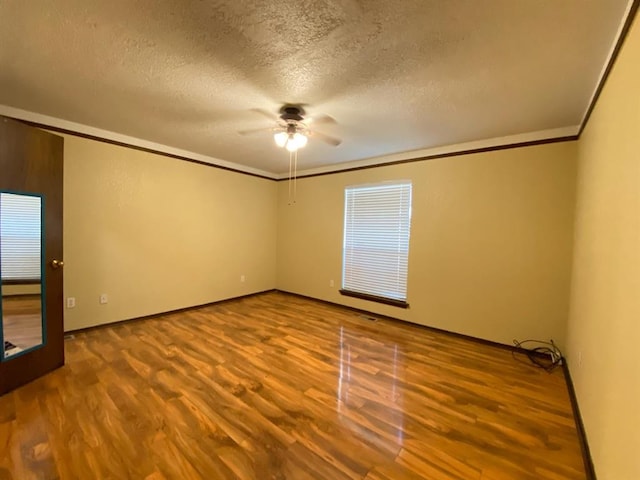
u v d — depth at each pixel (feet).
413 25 4.78
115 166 11.17
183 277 13.70
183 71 6.37
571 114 8.09
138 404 6.63
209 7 4.49
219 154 13.80
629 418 3.69
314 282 16.46
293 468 5.02
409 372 8.50
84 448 5.29
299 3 4.36
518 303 10.15
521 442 5.76
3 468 4.82
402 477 4.90
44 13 4.66
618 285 4.41
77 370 8.06
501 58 5.61
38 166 7.55
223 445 5.49
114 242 11.34
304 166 16.03
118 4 4.46
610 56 5.23
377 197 13.79
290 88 6.98
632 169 4.02
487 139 10.59
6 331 6.98
